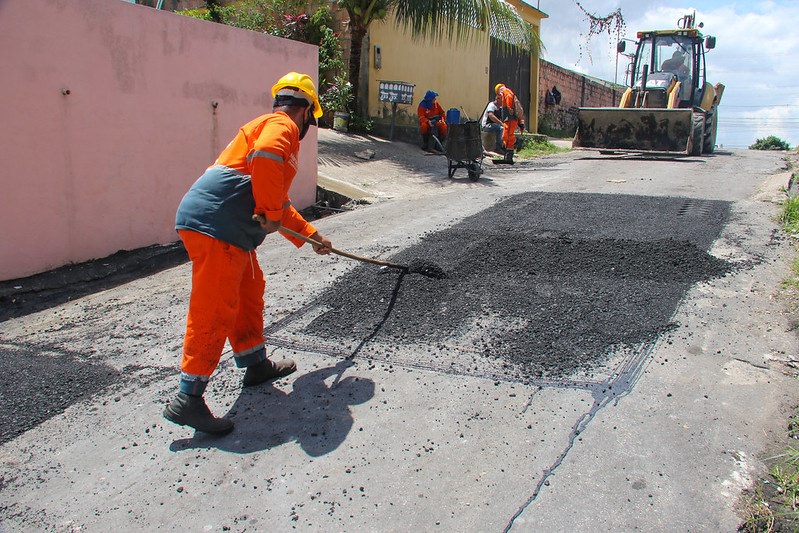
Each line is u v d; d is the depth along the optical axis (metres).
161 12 6.73
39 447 3.24
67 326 4.95
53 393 3.77
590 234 5.96
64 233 6.16
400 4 12.58
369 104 14.30
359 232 6.95
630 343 3.83
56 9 5.80
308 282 5.29
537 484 2.72
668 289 4.61
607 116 12.67
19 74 5.61
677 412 3.16
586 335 3.94
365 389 3.54
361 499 2.71
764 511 2.52
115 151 6.50
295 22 13.80
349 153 11.63
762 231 6.09
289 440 3.16
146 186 6.85
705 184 9.02
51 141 5.93
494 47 19.05
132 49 6.51
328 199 9.13
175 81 6.99
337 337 4.18
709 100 14.01
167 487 2.88
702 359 3.65
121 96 6.47
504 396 3.36
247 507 2.72
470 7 12.36
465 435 3.07
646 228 6.14
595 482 2.71
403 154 12.47
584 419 3.12
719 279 4.82
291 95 3.34
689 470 2.76
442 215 7.47
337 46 13.91
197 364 3.12
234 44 7.59
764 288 4.64
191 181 7.34
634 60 14.38
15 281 5.79
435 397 3.40
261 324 3.63
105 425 3.41
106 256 6.57
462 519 2.56
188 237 3.10
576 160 13.00
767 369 3.54
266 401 3.51
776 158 12.78
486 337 3.99
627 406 3.21
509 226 6.43
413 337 4.08
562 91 24.56
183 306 5.20
